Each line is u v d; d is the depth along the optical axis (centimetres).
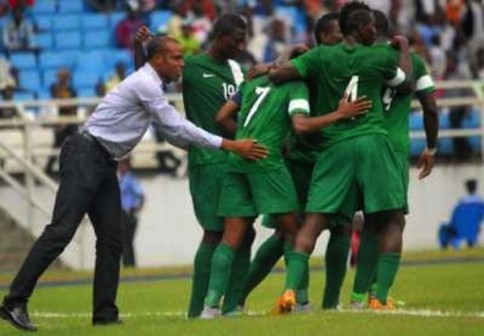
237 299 4147
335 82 3938
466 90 8825
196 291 4159
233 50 4166
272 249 4266
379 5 9725
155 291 5791
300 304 4053
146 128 3925
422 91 4312
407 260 7244
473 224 8394
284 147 4072
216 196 4103
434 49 9612
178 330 3606
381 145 3938
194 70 4169
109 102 3881
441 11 9906
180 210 7981
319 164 3956
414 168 8369
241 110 4000
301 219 4119
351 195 3953
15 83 8800
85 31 9256
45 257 3806
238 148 3888
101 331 3712
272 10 9356
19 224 7700
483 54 9731
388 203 3931
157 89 3881
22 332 3831
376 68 3922
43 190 7775
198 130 3891
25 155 7900
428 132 4369
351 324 3569
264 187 3950
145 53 4016
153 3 9319
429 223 8406
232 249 3988
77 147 3862
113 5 9450
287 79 3959
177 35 9025
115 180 3922
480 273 6088
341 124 3934
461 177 8469
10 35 9138
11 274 7275
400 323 3578
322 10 9600
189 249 7994
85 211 3862
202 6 9225
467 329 3462
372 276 4206
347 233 4206
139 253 7906
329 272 4216
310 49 4106
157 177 7950
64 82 8569
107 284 3916
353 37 3947
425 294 4994
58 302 5422
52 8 9381
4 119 7994
